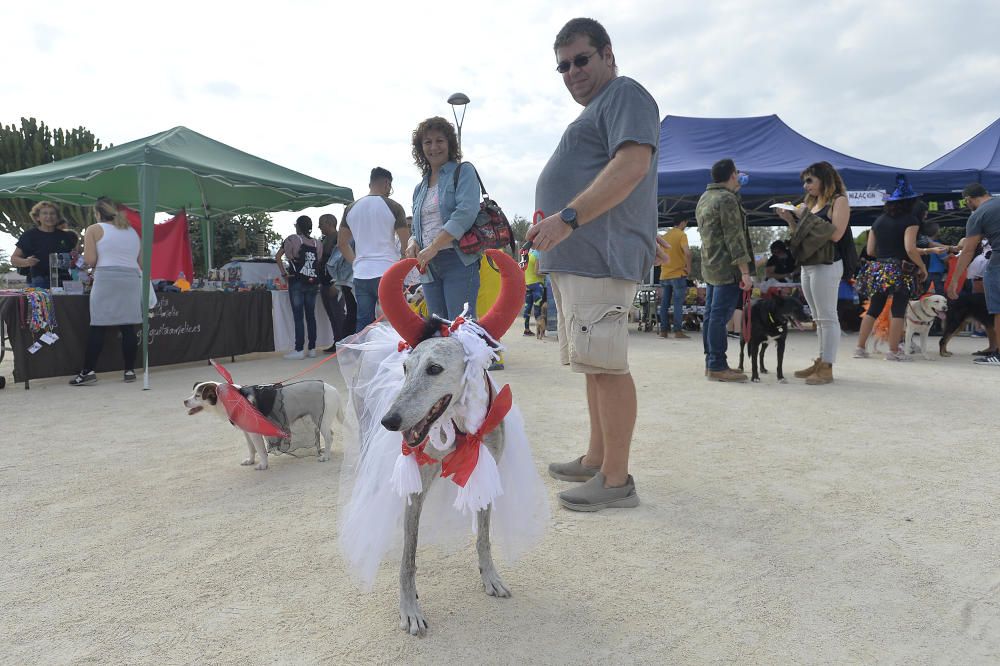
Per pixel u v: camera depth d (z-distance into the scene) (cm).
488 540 231
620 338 297
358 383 259
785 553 260
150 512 311
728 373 652
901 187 773
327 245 915
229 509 314
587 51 304
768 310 641
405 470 199
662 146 1341
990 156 1291
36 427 482
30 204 1847
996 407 521
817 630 205
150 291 679
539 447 414
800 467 370
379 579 243
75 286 701
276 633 205
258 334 889
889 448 406
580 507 305
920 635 201
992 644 196
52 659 192
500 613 217
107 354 715
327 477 366
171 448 425
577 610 218
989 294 748
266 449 385
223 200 1241
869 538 273
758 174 1117
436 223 452
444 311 470
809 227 598
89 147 2141
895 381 647
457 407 204
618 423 307
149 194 662
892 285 784
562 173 309
